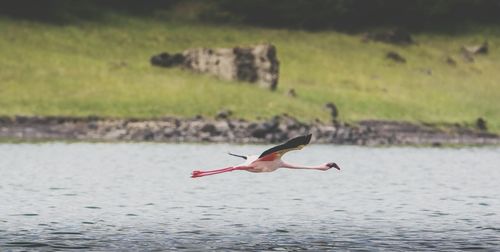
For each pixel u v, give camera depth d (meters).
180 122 90.44
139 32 124.62
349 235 31.05
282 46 128.12
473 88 122.56
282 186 47.34
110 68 105.88
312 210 37.75
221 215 35.72
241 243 29.16
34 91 96.00
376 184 49.53
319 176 53.62
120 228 32.06
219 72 106.81
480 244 29.34
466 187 48.62
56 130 86.75
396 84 117.75
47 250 27.52
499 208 39.09
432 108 109.56
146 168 56.69
